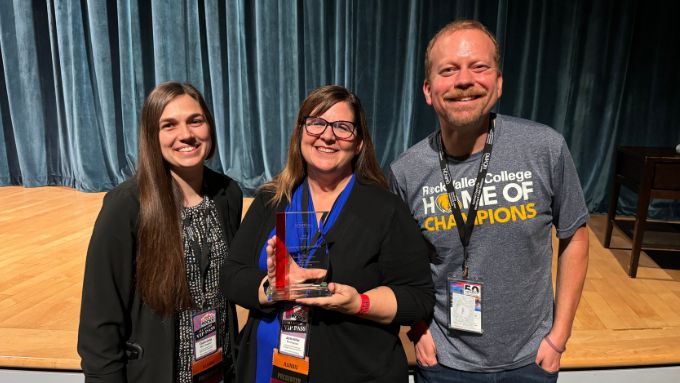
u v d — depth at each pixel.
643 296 2.40
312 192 1.25
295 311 1.13
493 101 1.11
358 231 1.13
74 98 4.30
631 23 3.77
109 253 1.12
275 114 4.28
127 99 4.31
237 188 1.47
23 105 4.51
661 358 1.83
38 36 4.43
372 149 1.25
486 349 1.18
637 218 2.61
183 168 1.24
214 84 4.25
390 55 4.13
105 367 1.13
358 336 1.11
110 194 1.19
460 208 1.18
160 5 4.08
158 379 1.18
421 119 4.26
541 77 4.02
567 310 1.18
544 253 1.19
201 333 1.25
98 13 4.15
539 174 1.14
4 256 2.82
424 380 1.30
